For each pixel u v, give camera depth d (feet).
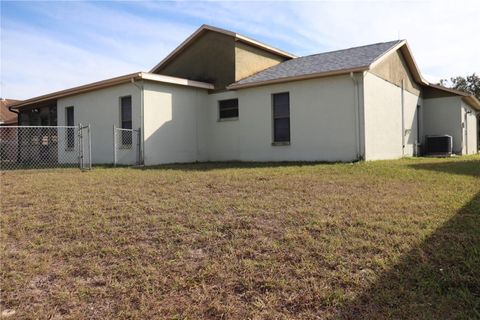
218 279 8.96
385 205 14.92
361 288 8.09
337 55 43.52
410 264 9.07
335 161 35.32
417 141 52.60
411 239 10.71
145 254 10.67
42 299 8.39
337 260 9.55
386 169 27.07
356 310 7.31
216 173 26.53
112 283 8.98
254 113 41.42
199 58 47.55
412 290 7.86
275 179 22.54
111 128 41.29
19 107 54.75
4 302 8.29
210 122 45.88
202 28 46.06
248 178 23.20
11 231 13.03
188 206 15.62
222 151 44.86
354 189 18.79
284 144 39.17
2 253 11.04
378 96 38.29
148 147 38.40
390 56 42.39
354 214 13.60
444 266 8.89
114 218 14.28
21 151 51.57
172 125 41.22
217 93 45.39
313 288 8.21
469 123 60.75
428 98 55.62
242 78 44.93
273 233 11.85
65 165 40.63
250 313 7.44
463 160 38.24
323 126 36.52
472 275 8.35
